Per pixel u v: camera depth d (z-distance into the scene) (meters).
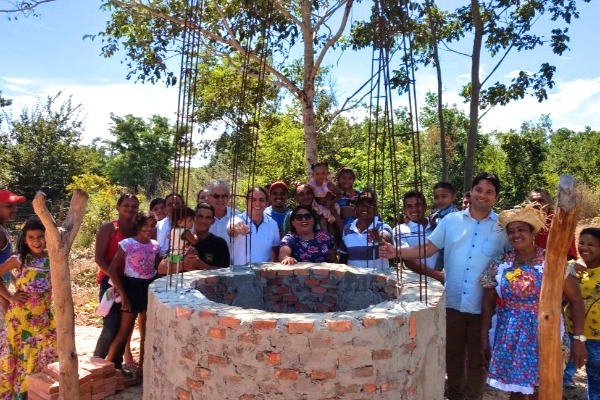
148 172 39.75
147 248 5.01
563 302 4.28
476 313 4.15
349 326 2.83
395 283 3.88
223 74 12.70
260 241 5.27
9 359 4.42
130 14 9.67
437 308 3.29
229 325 2.92
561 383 2.90
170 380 3.22
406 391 3.03
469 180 8.91
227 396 2.93
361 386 2.86
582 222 16.61
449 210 5.44
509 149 19.27
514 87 9.23
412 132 3.41
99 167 40.72
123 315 4.97
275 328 2.83
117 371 4.89
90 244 12.67
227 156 15.44
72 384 3.24
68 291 3.19
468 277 4.17
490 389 5.18
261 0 6.46
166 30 9.73
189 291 3.59
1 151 18.88
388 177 10.51
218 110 13.20
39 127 19.91
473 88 8.82
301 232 5.05
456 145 18.62
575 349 3.80
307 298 4.47
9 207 4.72
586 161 25.56
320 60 9.09
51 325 4.48
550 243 2.79
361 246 5.04
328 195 5.97
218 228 5.46
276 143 13.28
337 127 14.43
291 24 9.69
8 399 4.41
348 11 8.80
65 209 14.10
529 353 3.61
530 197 4.59
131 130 41.03
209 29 9.79
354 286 4.29
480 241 4.16
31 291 4.38
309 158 9.24
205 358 3.01
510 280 3.70
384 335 2.90
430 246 4.33
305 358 2.81
